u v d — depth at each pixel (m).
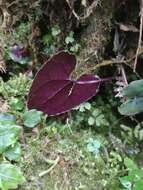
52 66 0.27
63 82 0.28
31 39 0.30
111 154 0.28
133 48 0.29
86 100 0.29
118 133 0.30
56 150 0.27
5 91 0.29
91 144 0.28
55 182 0.26
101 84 0.31
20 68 0.30
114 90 0.29
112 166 0.27
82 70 0.28
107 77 0.30
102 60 0.29
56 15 0.29
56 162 0.27
